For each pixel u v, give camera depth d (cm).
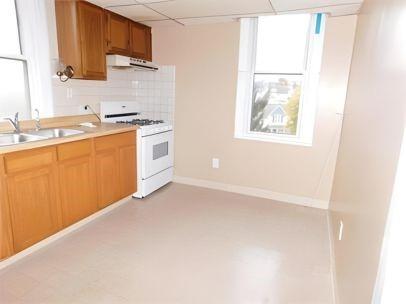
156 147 354
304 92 327
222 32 343
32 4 252
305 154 329
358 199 156
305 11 286
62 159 233
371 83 163
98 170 274
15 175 196
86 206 264
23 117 263
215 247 239
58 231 239
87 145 258
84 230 261
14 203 197
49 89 275
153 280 194
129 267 208
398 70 107
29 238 212
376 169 122
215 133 372
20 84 258
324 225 286
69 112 301
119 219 286
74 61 276
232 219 294
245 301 178
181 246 239
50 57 272
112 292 182
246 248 239
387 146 109
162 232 262
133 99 399
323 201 329
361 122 181
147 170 340
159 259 219
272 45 331
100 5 287
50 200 226
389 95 117
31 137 236
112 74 356
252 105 356
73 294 179
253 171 359
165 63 382
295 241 253
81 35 272
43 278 193
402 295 88
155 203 330
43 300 173
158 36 378
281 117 346
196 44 360
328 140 316
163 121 381
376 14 173
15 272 198
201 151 384
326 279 202
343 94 300
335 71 300
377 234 106
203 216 299
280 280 199
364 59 204
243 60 345
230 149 367
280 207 329
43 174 218
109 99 356
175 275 201
